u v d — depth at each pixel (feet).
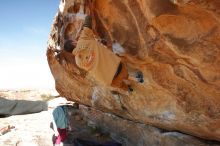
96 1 14.75
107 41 15.66
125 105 21.02
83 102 29.40
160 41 12.32
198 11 9.85
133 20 13.14
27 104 33.01
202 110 14.20
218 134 14.87
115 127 25.57
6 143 25.03
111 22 14.55
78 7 17.11
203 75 12.26
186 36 11.14
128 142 23.61
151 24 11.98
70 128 28.09
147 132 21.20
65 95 32.40
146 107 18.62
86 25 15.01
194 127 15.93
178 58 12.58
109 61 13.75
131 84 17.80
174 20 10.96
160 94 16.71
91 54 13.28
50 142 25.52
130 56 14.94
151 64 14.89
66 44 19.40
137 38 13.69
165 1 10.35
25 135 26.96
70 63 23.44
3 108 31.99
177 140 18.33
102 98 23.77
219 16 9.44
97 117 28.84
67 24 18.74
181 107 15.53
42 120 32.99
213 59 11.09
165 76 14.94
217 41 10.46
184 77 13.57
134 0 12.22
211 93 13.05
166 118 17.42
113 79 15.42
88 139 25.50
